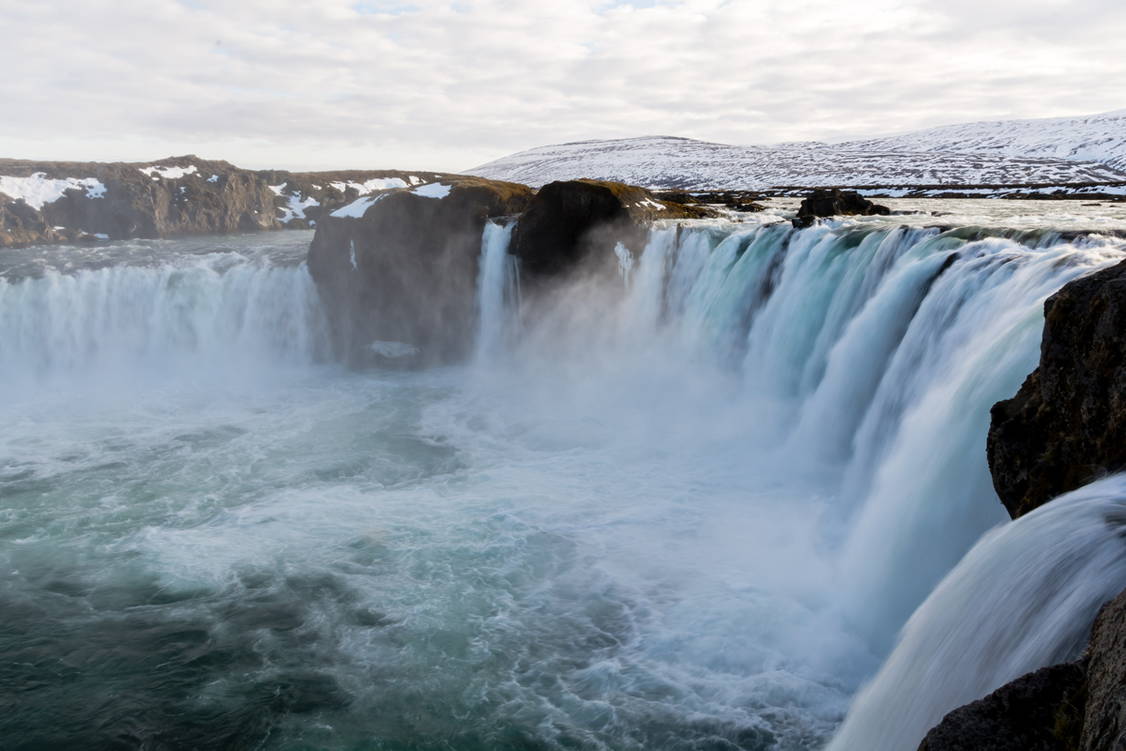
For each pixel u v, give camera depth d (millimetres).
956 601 6363
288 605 11844
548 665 10328
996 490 8422
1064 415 7625
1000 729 4016
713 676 9969
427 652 10672
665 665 10242
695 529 14078
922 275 14898
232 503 15805
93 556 13461
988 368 10164
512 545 13602
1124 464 6676
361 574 12672
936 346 13266
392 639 10961
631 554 13172
